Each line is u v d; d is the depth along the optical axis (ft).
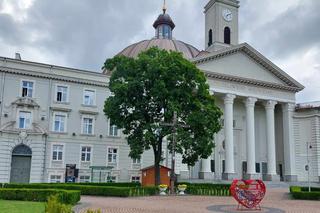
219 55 164.35
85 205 65.77
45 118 131.34
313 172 168.25
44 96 132.57
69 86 137.69
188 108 103.81
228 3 192.54
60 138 133.08
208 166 154.40
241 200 65.41
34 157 126.82
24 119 128.57
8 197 70.69
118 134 143.74
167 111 99.86
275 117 189.98
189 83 104.47
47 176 128.36
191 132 102.99
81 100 139.03
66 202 62.34
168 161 144.56
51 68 134.62
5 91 126.21
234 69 168.04
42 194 69.56
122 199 81.15
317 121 171.73
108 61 110.63
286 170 173.47
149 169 124.67
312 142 170.91
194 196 94.68
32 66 131.54
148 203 72.18
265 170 179.32
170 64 102.32
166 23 223.51
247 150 165.68
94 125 139.95
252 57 174.40
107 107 106.11
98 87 142.61
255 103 182.39
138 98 104.53
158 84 98.27
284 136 177.47
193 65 105.81
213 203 75.20
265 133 184.55
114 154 141.90
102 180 136.87
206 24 199.82
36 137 128.26
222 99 170.09
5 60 127.24
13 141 124.57
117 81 107.76
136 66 104.94
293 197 94.02
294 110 179.42
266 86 173.58
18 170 124.77
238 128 178.60
